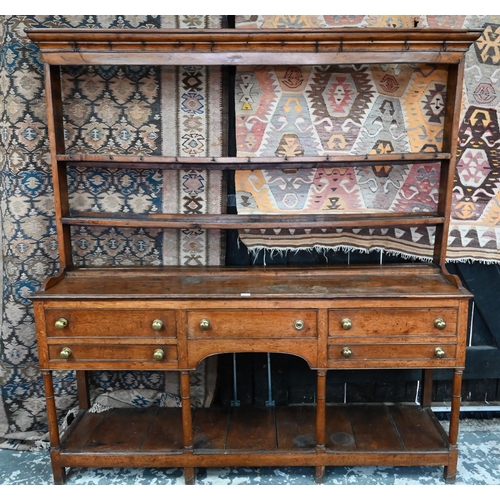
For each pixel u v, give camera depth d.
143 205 2.26
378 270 2.17
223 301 1.88
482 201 2.26
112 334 1.92
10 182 2.18
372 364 1.93
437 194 2.24
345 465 2.06
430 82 2.15
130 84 2.17
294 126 2.18
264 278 2.14
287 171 2.22
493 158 2.23
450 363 1.93
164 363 1.94
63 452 2.04
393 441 2.10
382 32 1.87
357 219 2.17
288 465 2.03
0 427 2.36
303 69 2.14
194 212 2.27
